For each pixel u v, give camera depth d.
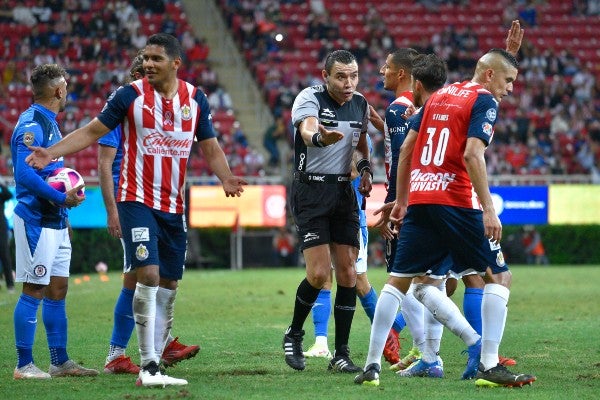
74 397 23.53
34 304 27.78
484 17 138.88
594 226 101.94
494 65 25.89
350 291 28.86
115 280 76.06
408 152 26.30
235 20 130.38
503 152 112.31
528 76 128.25
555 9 141.25
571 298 58.38
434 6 138.38
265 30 127.56
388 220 29.61
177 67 26.03
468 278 29.28
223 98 117.56
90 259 89.00
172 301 27.92
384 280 73.19
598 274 83.12
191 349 29.58
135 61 30.19
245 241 99.19
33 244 27.44
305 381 26.42
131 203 25.83
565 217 100.00
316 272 28.34
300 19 132.38
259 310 50.38
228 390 24.56
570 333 39.53
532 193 99.50
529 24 138.62
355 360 31.61
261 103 121.56
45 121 28.05
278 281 74.81
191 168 104.25
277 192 97.44
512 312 49.53
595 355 32.78
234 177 26.92
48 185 27.17
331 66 28.62
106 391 24.44
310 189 28.64
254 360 31.34
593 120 121.81
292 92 116.44
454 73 124.50
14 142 27.88
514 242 101.94
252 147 116.38
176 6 129.38
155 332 27.78
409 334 39.06
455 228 25.03
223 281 75.00
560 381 26.73
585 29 139.25
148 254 25.56
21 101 111.38
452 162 25.11
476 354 26.86
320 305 33.19
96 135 25.69
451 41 129.75
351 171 28.97
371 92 120.81
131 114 25.72
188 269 96.94
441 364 28.25
